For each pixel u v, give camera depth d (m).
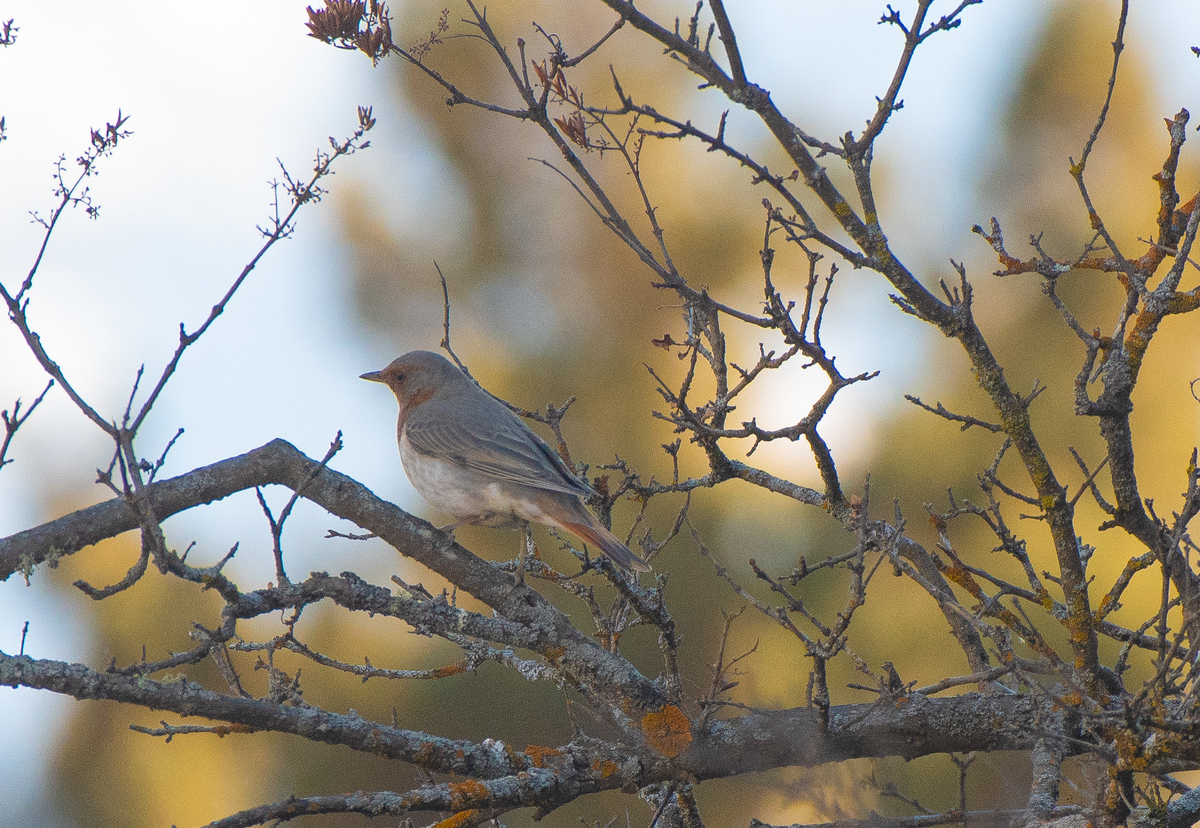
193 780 14.98
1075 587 6.78
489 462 9.98
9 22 6.78
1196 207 6.82
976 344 6.84
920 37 6.48
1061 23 16.64
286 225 6.28
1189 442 14.48
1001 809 7.95
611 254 17.20
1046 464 6.87
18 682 5.86
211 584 6.23
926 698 7.89
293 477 7.95
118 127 6.34
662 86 17.36
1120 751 6.23
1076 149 16.55
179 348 5.82
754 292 16.47
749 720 7.63
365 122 6.73
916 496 14.92
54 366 5.75
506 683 14.77
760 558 14.85
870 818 7.14
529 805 6.91
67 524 7.39
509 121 17.72
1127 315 6.93
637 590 8.43
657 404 16.08
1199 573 7.21
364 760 14.73
